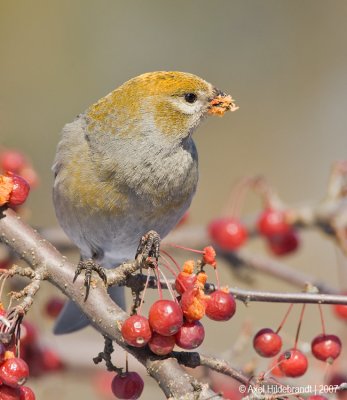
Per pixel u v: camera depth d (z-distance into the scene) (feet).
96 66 52.01
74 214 28.22
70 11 52.01
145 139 27.81
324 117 54.95
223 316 19.92
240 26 55.57
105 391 31.50
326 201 34.19
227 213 34.88
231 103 28.45
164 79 28.30
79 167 27.63
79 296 20.80
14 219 22.07
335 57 55.11
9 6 50.47
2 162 30.04
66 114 50.29
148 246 21.18
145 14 54.39
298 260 51.85
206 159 54.80
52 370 29.81
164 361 19.38
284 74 55.21
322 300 21.57
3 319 18.22
